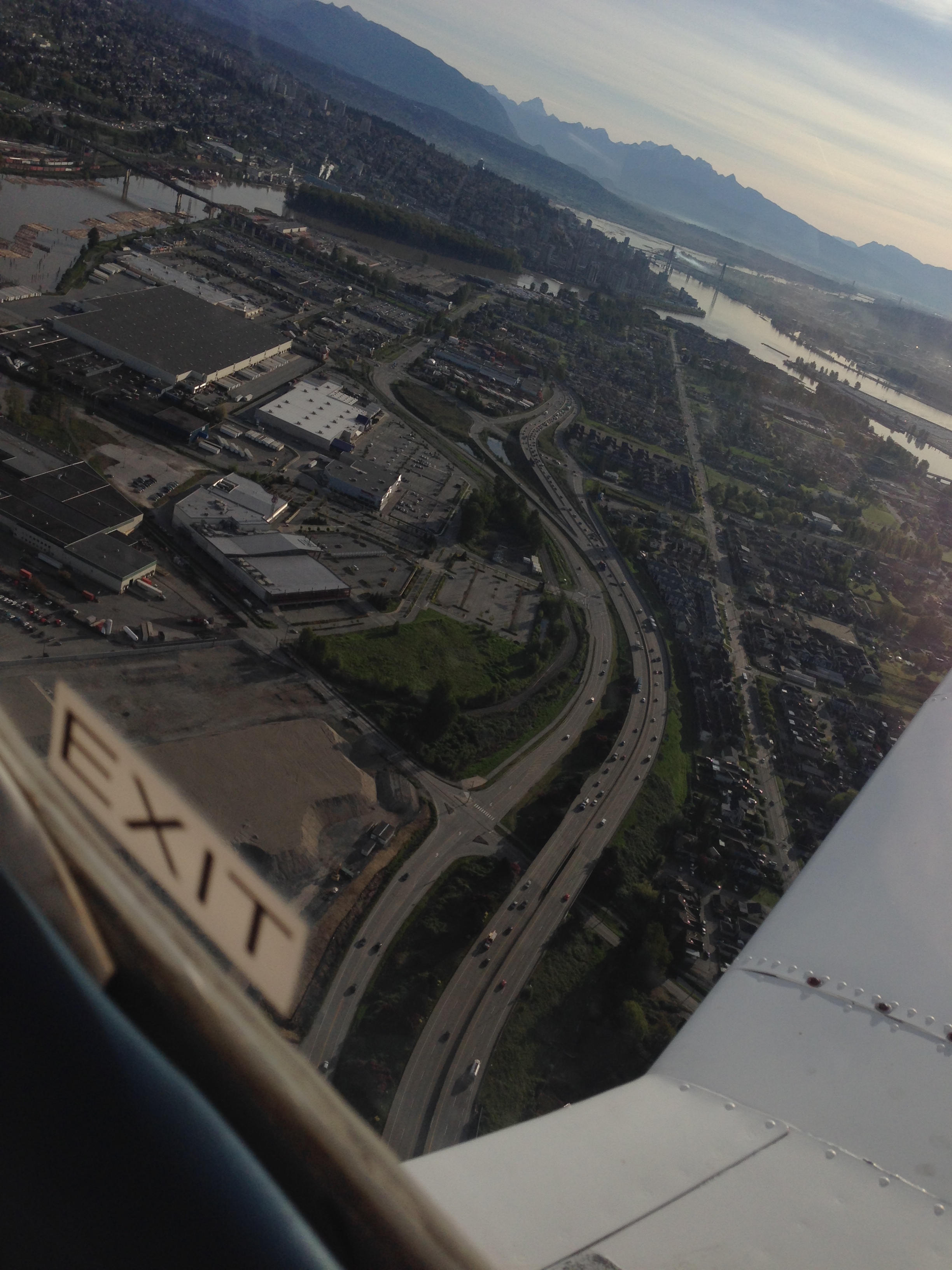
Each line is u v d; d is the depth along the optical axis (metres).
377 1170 1.59
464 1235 1.72
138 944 1.54
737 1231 2.88
